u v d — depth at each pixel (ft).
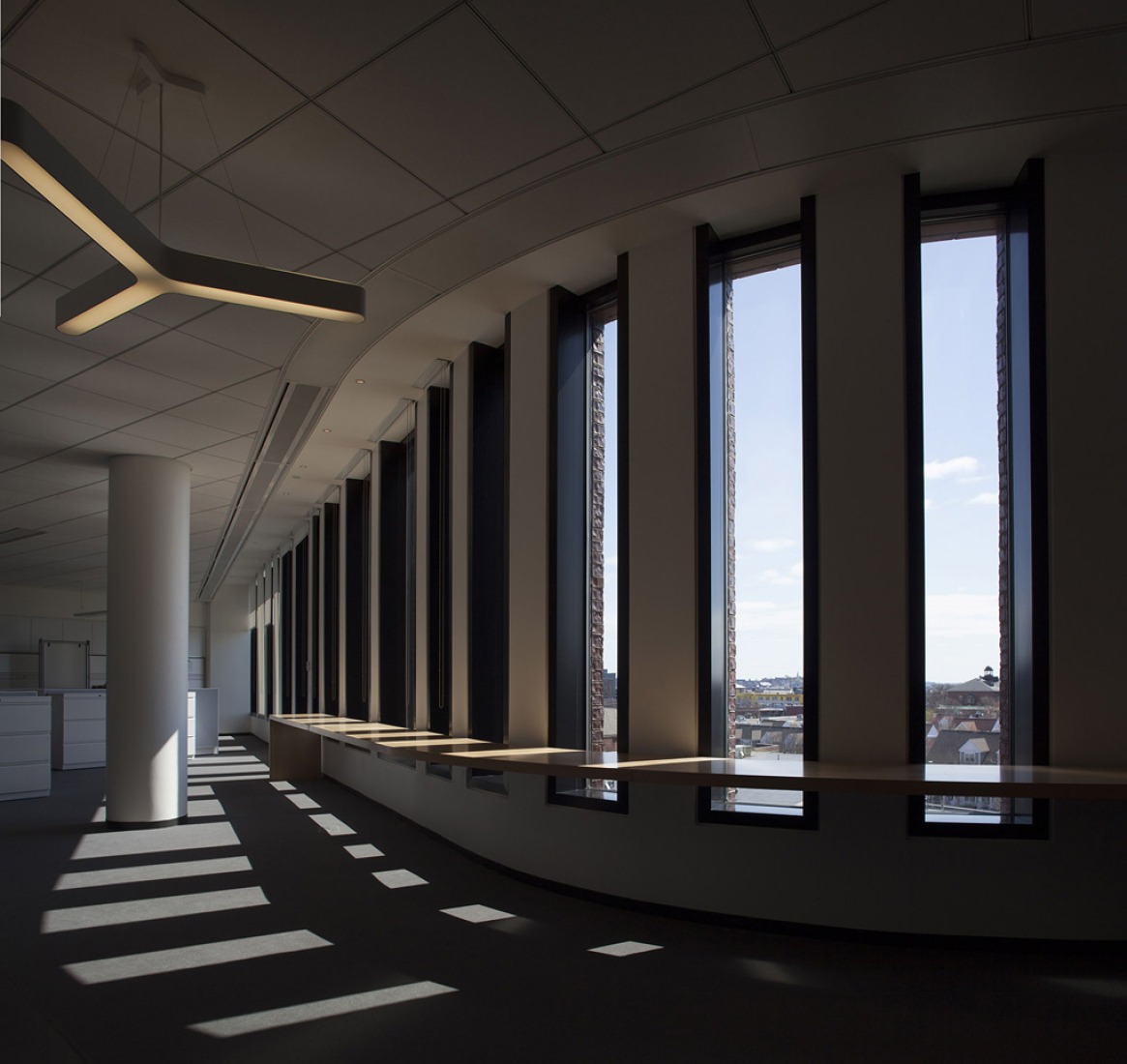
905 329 12.79
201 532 42.04
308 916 13.65
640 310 15.26
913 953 11.32
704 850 13.12
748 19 9.32
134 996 10.11
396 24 9.12
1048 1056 8.12
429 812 21.27
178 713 23.79
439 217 13.50
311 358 19.22
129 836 21.48
